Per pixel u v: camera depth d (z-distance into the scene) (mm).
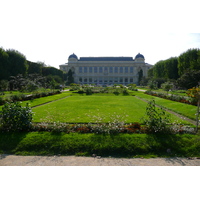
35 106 18078
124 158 6707
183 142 7566
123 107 16750
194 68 42625
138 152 7078
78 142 7516
